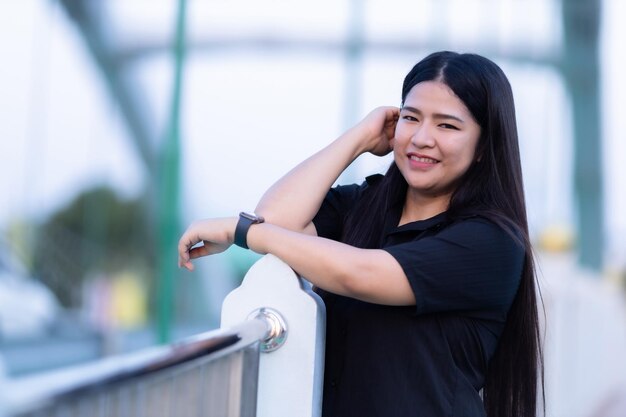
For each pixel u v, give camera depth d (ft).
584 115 47.96
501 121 7.10
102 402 4.27
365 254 6.57
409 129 7.10
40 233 47.78
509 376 7.36
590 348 36.68
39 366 37.11
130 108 52.85
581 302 34.22
